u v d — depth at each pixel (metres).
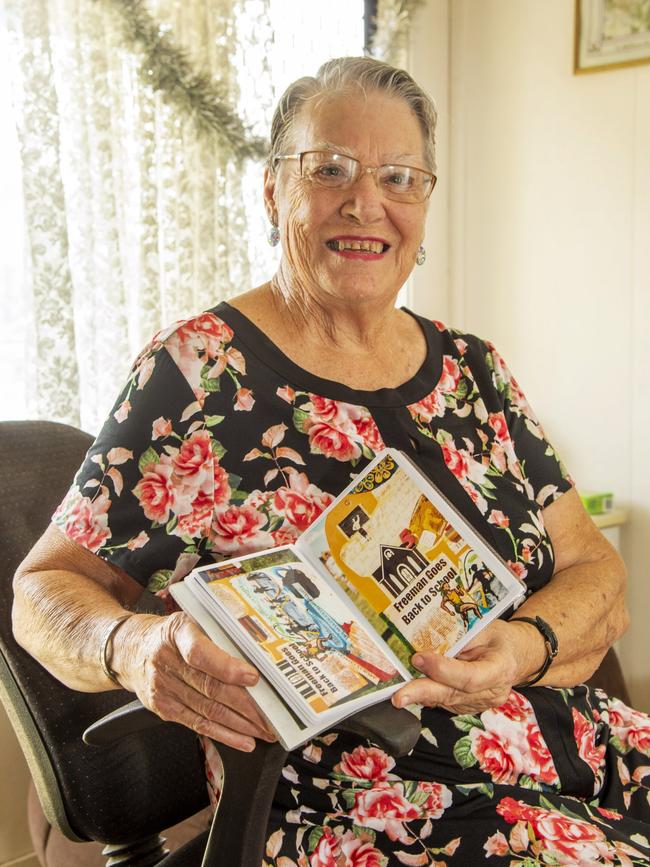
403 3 2.34
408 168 1.16
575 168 2.38
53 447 1.27
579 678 1.21
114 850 1.22
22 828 1.79
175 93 1.87
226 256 2.00
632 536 2.35
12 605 1.11
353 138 1.14
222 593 0.87
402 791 1.03
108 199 1.78
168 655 0.86
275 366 1.15
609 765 1.21
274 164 1.22
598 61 2.30
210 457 1.09
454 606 0.95
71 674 1.02
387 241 1.17
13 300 1.80
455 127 2.60
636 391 2.31
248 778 0.83
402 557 0.97
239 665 0.81
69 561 1.08
